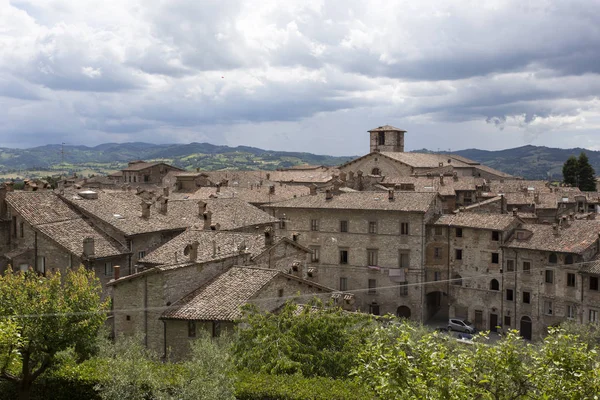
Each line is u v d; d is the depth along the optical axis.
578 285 77.06
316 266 99.00
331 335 42.38
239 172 179.50
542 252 81.62
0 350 37.41
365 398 35.00
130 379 37.19
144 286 51.88
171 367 40.66
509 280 85.50
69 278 43.94
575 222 84.12
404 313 94.19
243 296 50.34
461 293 90.62
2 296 41.19
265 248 63.06
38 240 67.00
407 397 26.67
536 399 27.12
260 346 41.56
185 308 50.22
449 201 130.62
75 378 42.12
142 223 74.38
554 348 28.30
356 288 96.50
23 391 41.38
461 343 42.97
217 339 46.72
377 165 166.88
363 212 95.81
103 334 48.69
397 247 93.75
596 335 66.00
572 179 192.88
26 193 72.25
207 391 34.66
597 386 25.44
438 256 92.62
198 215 84.25
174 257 59.00
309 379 38.16
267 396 36.50
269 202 117.62
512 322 85.31
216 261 56.41
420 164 165.38
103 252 67.00
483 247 88.19
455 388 26.69
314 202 100.88
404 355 27.56
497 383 28.00
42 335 40.34
